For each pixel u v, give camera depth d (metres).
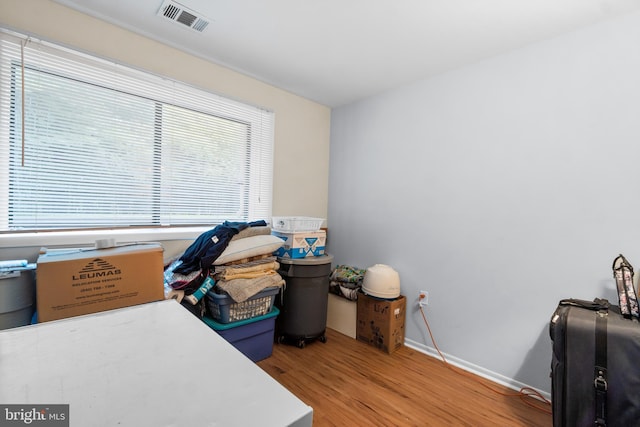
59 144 1.74
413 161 2.53
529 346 1.91
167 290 1.78
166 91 2.13
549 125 1.84
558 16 1.64
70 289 1.39
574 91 1.75
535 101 1.89
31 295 1.42
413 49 2.04
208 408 0.46
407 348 2.48
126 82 1.96
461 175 2.23
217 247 1.96
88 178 1.84
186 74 2.20
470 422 1.62
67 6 1.71
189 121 2.27
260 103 2.63
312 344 2.49
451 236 2.28
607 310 1.43
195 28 1.90
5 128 1.58
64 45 1.70
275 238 2.27
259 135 2.70
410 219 2.54
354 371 2.10
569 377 1.35
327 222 3.27
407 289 2.55
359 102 2.98
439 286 2.35
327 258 2.46
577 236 1.75
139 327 0.75
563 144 1.79
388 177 2.71
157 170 2.13
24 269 1.36
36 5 1.62
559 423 1.37
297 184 2.97
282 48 2.10
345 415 1.65
